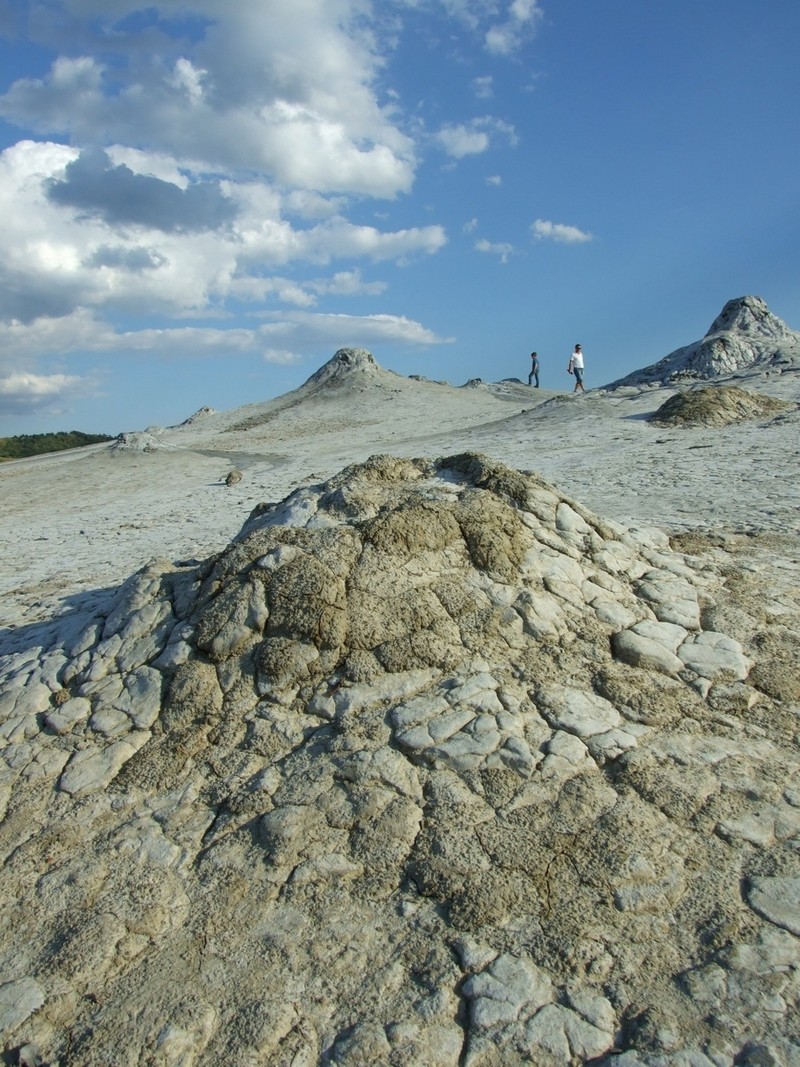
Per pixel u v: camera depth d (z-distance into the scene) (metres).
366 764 4.90
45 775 5.39
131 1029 3.68
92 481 28.00
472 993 3.67
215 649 5.86
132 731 5.61
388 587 5.98
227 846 4.61
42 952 4.15
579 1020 3.52
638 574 6.95
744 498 12.84
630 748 5.02
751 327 33.78
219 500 21.62
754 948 3.76
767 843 4.34
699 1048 3.35
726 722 5.30
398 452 28.09
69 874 4.59
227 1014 3.69
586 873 4.21
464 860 4.29
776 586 7.36
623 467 18.06
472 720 5.15
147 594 6.75
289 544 6.37
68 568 13.64
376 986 3.76
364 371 52.22
